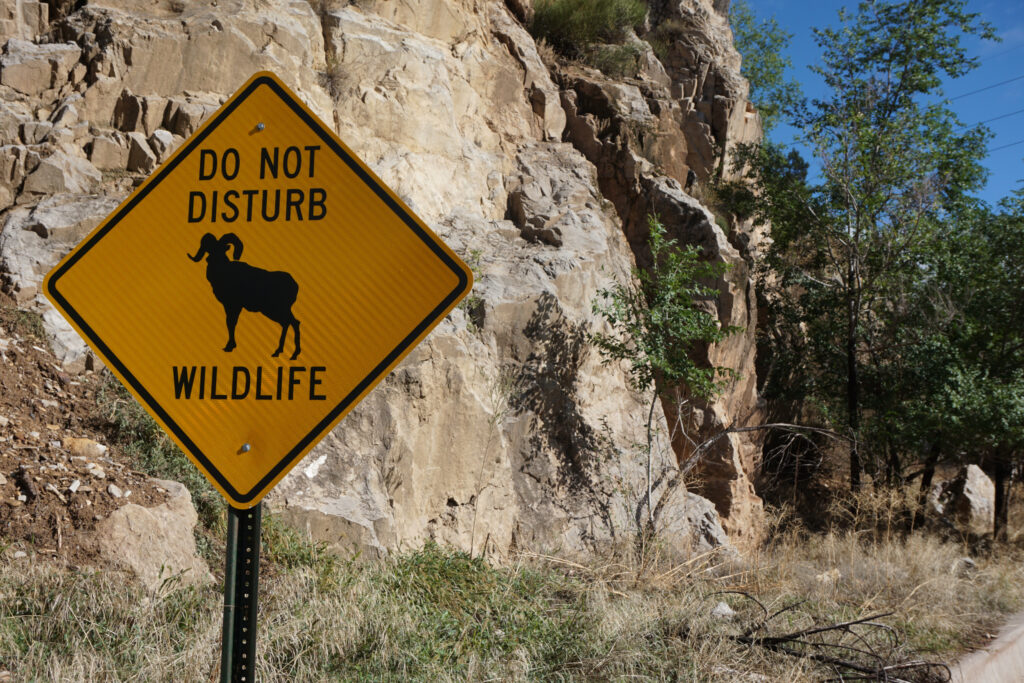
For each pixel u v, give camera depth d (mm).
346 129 9906
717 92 17562
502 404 8734
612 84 14539
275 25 9500
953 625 7434
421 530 7828
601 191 14008
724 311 13656
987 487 18344
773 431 16750
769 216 16406
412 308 2469
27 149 7992
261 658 4168
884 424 14914
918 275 16422
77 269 2559
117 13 9055
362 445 7449
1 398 6137
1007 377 15930
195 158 2578
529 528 8992
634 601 6461
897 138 16141
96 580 4738
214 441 2461
